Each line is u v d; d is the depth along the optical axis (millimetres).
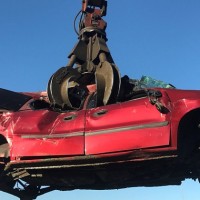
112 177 3404
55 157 3084
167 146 2783
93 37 4141
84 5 4293
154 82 3428
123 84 3455
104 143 2932
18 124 3293
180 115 2832
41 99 3738
